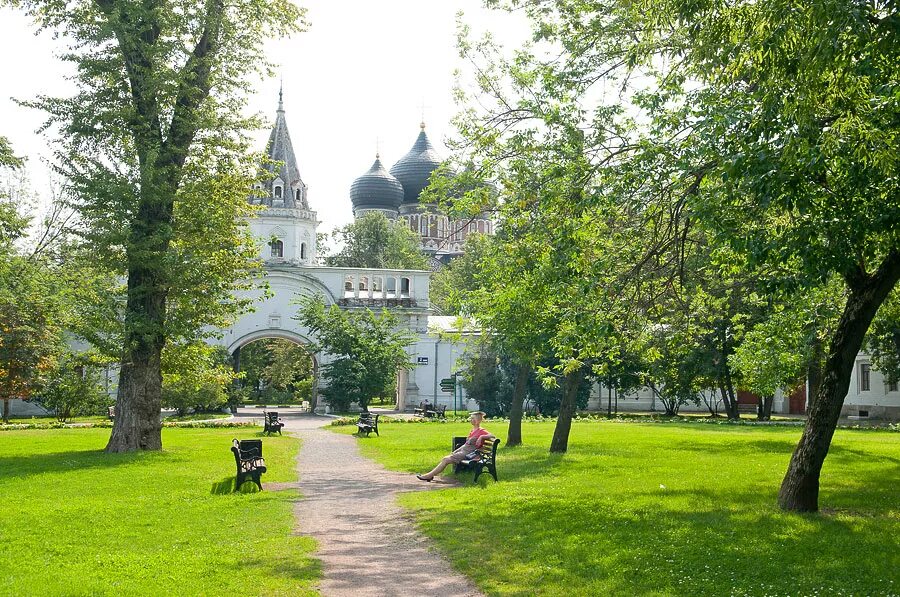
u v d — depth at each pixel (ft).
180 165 80.07
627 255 46.14
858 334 41.73
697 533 37.22
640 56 43.01
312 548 35.45
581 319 43.06
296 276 185.57
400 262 264.11
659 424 134.31
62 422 135.74
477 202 52.47
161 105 77.46
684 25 39.09
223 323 85.35
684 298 53.16
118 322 76.89
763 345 70.90
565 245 44.45
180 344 87.04
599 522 40.22
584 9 50.24
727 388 156.04
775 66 31.24
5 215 104.22
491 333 84.53
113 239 74.02
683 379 149.89
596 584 29.17
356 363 154.51
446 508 46.03
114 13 71.82
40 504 46.14
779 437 100.68
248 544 35.86
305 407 213.46
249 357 237.66
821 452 43.11
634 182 41.68
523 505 45.83
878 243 37.17
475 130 53.21
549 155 49.29
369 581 30.19
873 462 69.26
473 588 29.30
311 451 86.33
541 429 117.39
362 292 194.49
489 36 55.57
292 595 27.63
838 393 42.60
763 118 33.01
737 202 38.22
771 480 56.90
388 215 289.74
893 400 166.71
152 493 51.55
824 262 34.04
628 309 44.57
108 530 38.50
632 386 171.53
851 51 30.07
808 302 58.03
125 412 80.53
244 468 55.11
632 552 33.58
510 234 51.60
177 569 30.81
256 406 225.35
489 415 167.43
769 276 42.06
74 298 113.70
